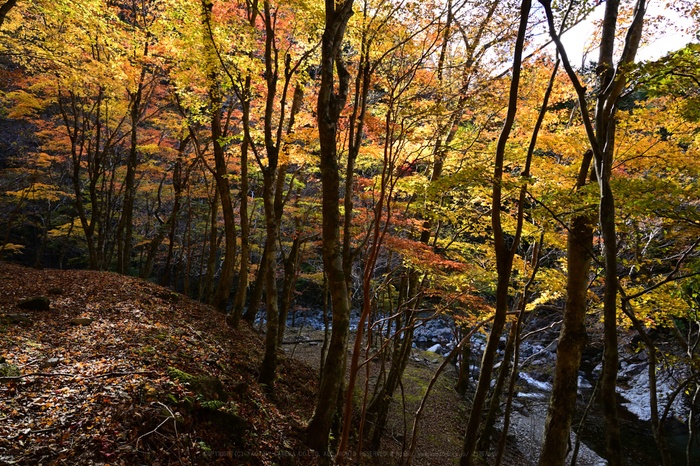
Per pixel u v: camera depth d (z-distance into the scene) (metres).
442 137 8.59
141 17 14.77
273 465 5.31
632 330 13.71
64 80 11.48
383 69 7.69
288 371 10.70
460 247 11.34
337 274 6.19
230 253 12.53
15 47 11.69
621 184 5.44
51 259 26.47
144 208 23.64
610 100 5.63
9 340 5.57
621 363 18.41
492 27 6.89
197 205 22.34
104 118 17.50
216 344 8.63
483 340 20.08
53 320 7.03
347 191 6.97
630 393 16.25
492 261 10.64
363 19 6.85
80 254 25.67
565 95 9.02
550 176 8.33
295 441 6.31
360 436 7.15
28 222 22.67
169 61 13.49
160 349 6.48
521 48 5.20
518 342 6.93
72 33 11.44
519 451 12.03
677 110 5.94
